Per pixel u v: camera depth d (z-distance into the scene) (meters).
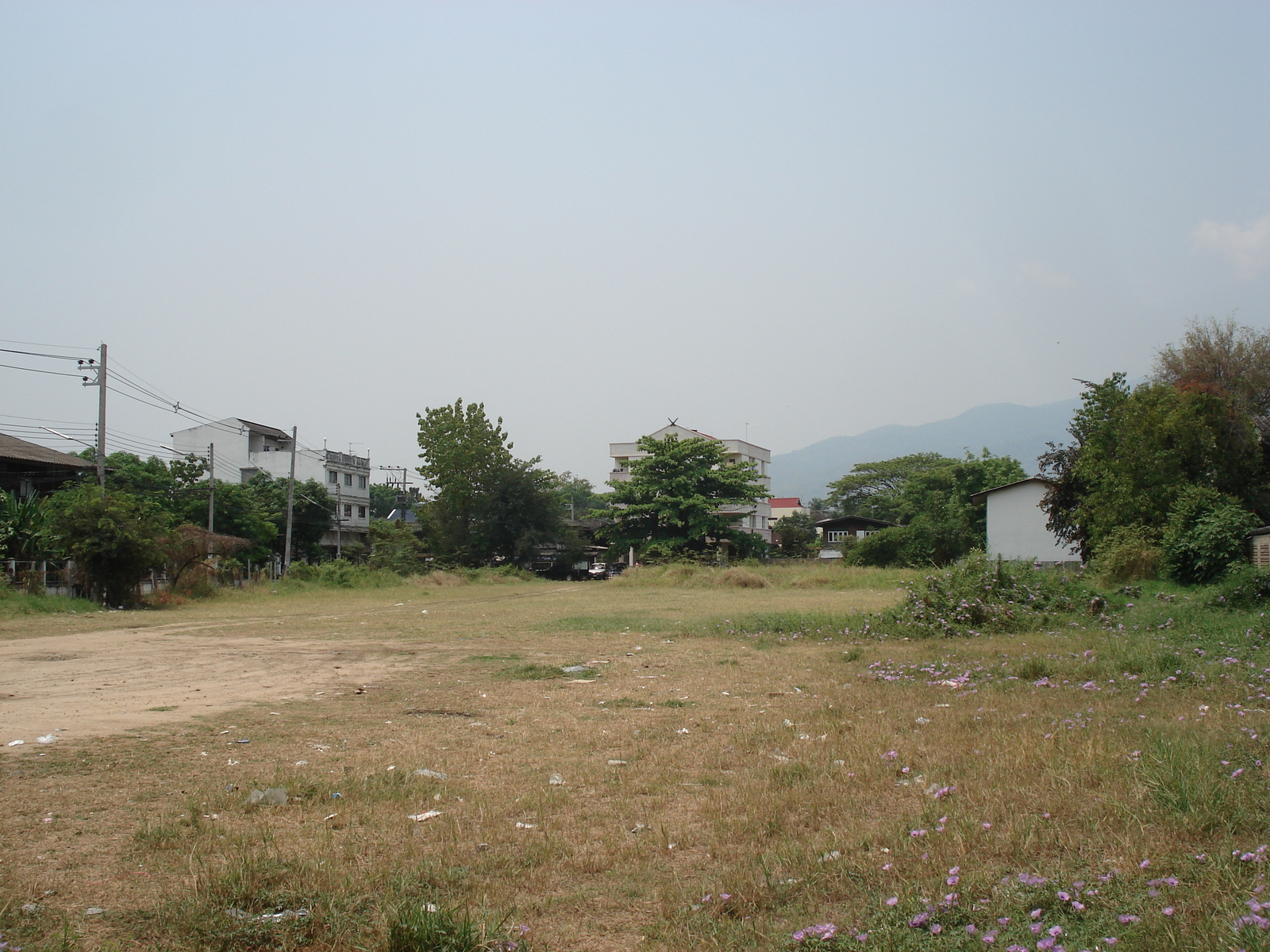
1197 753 5.71
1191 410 25.66
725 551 63.38
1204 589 19.11
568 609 25.77
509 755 6.98
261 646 16.02
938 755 6.39
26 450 44.09
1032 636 14.60
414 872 4.35
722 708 8.99
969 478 61.12
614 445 92.62
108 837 4.98
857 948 3.47
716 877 4.29
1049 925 3.57
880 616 17.30
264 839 4.68
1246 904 3.51
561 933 3.75
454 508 62.91
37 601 24.78
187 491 51.09
